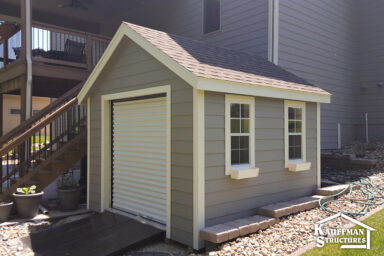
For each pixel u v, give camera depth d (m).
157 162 5.15
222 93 4.61
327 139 10.30
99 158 6.27
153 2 12.28
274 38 8.23
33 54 9.06
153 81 5.04
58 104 7.74
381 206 5.33
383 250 3.59
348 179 7.46
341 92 10.91
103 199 6.08
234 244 4.08
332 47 10.45
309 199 5.82
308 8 9.45
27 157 7.04
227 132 4.64
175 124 4.61
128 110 5.78
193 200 4.29
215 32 9.82
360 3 11.57
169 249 4.43
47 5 12.26
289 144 5.95
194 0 10.65
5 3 11.88
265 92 5.15
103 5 12.57
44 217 5.93
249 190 5.02
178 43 5.48
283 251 3.82
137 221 5.20
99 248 4.36
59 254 4.27
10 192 6.07
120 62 5.76
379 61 11.14
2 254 4.31
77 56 9.83
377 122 11.13
